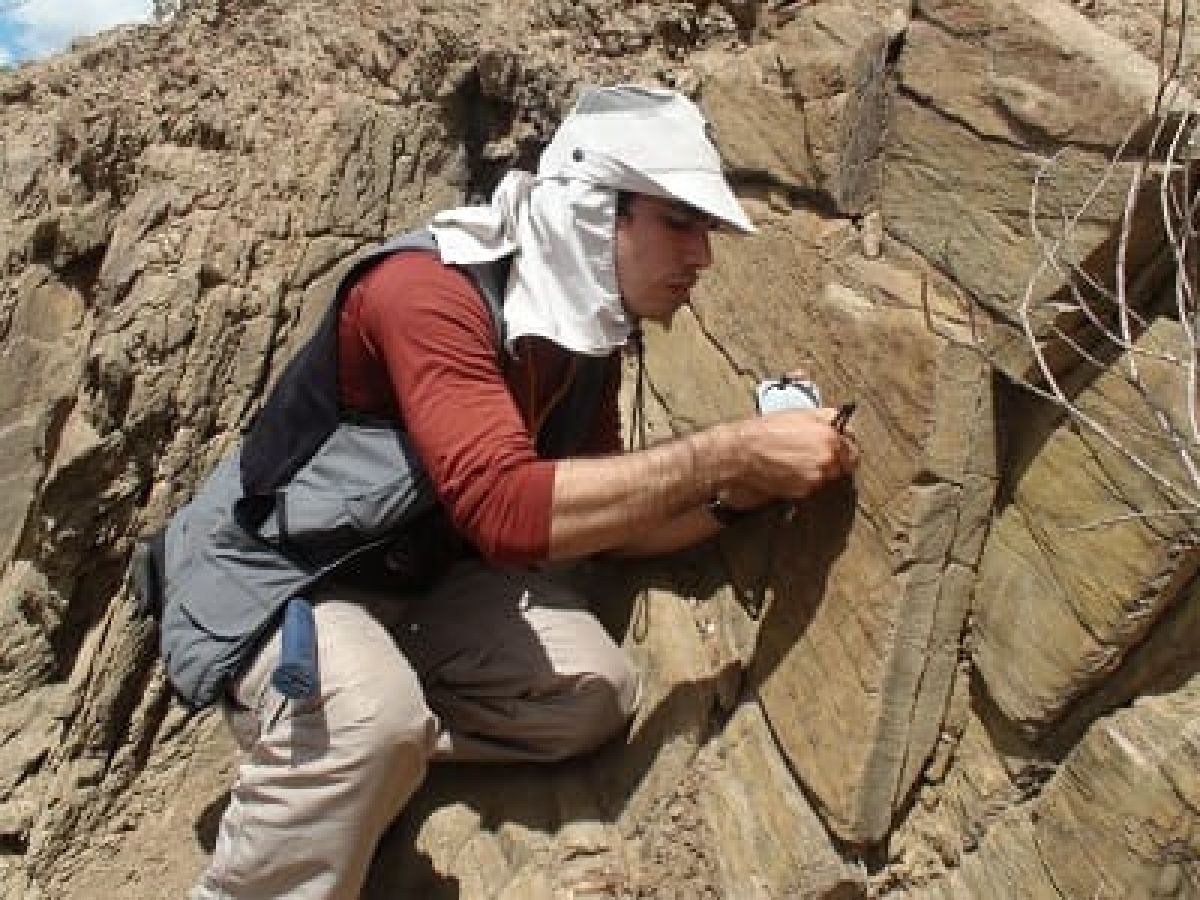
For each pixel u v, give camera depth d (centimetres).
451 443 256
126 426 411
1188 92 234
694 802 289
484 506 255
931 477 250
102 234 467
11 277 510
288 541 283
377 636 281
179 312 422
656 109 262
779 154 315
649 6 440
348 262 447
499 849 303
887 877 260
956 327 254
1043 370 218
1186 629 223
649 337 374
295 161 448
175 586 298
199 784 381
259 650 286
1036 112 246
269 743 273
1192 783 206
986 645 251
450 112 460
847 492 270
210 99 470
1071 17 251
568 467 258
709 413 335
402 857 313
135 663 386
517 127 450
